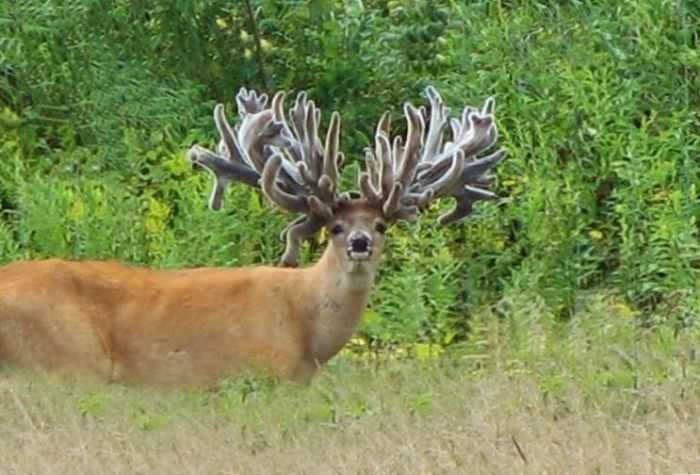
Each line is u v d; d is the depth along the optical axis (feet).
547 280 60.80
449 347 56.65
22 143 66.69
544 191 62.39
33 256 61.36
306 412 45.70
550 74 66.08
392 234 61.11
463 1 69.92
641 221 61.57
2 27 68.23
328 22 68.08
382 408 45.75
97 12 68.44
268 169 50.90
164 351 50.88
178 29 68.44
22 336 50.39
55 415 45.32
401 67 67.87
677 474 40.11
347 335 51.13
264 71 68.18
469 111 53.78
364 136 66.49
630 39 67.05
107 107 66.59
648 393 45.62
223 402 47.70
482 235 61.98
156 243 61.36
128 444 42.96
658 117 65.51
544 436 42.27
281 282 51.29
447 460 41.19
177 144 65.98
